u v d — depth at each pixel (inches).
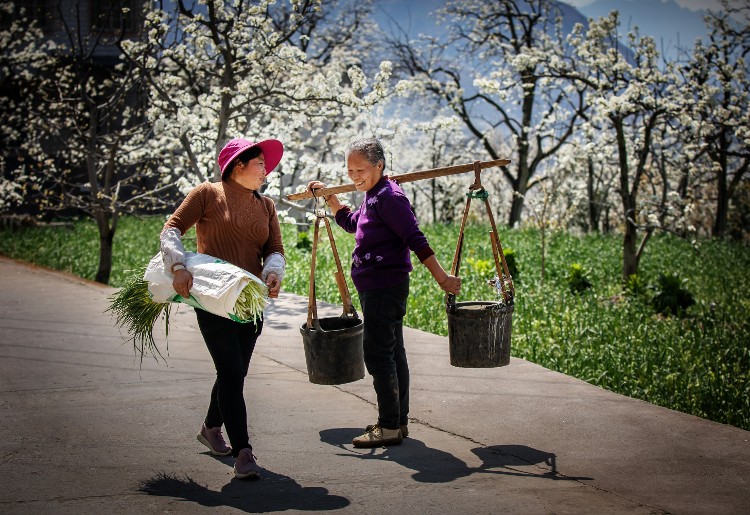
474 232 845.2
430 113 1148.5
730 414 241.0
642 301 438.0
